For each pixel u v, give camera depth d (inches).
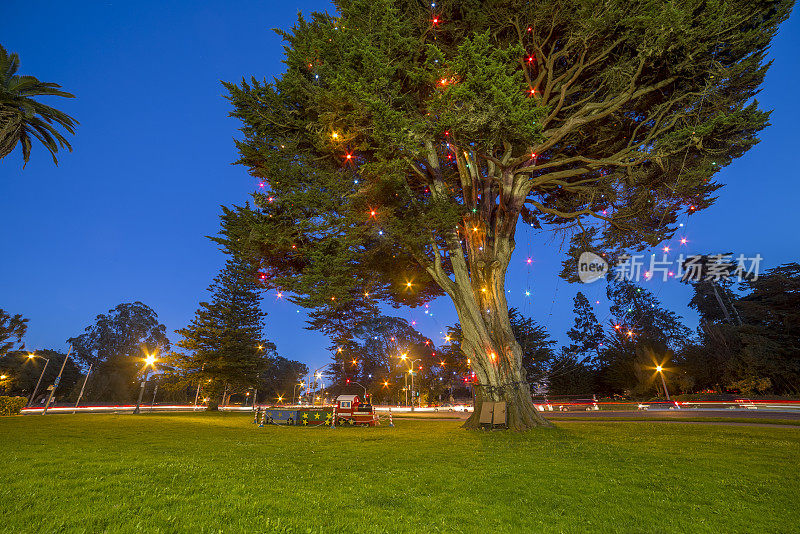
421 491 231.5
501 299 711.1
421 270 829.8
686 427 633.0
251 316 1676.9
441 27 621.6
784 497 218.2
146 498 197.5
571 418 963.3
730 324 1765.5
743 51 520.1
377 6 499.2
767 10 496.1
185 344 1546.5
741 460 327.3
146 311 3678.6
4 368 2289.6
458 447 434.6
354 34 525.3
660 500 213.9
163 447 401.7
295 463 319.3
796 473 277.3
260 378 1782.7
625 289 2370.8
